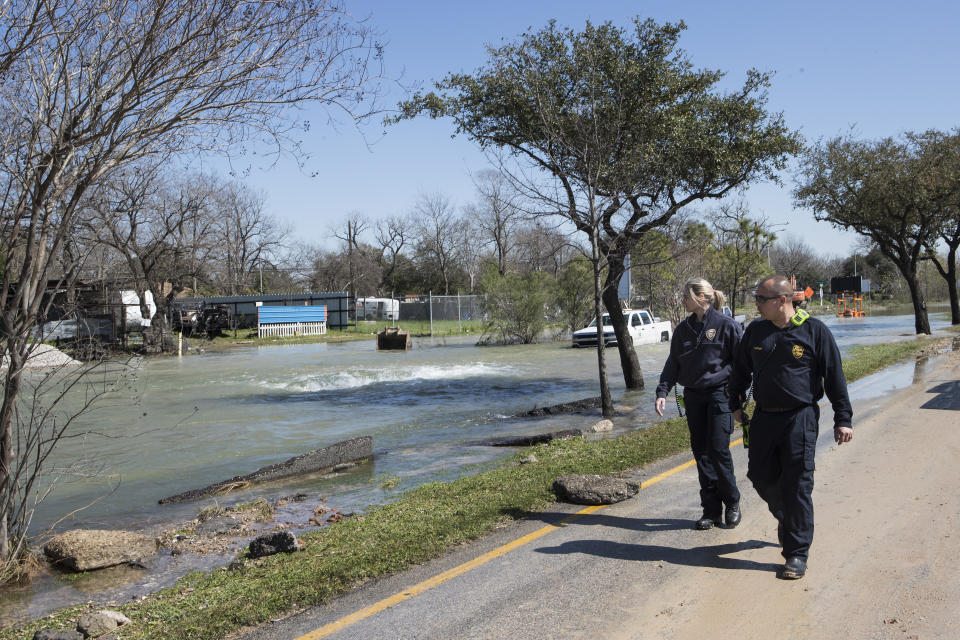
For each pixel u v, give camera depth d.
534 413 12.68
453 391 16.56
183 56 5.27
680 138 12.09
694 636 3.62
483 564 4.80
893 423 9.12
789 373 4.36
